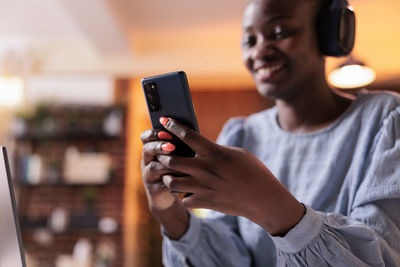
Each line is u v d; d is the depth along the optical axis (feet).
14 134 16.80
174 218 2.49
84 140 17.38
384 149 2.26
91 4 11.16
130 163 17.42
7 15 13.97
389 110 2.47
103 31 13.34
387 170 2.17
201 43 16.02
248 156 1.65
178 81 1.92
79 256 15.80
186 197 1.81
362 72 11.37
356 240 1.93
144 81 2.01
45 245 16.70
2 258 2.21
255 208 1.68
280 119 3.05
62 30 15.37
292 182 2.75
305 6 2.63
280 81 2.67
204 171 1.62
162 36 15.69
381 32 15.12
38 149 17.34
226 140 3.22
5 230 2.18
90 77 17.25
